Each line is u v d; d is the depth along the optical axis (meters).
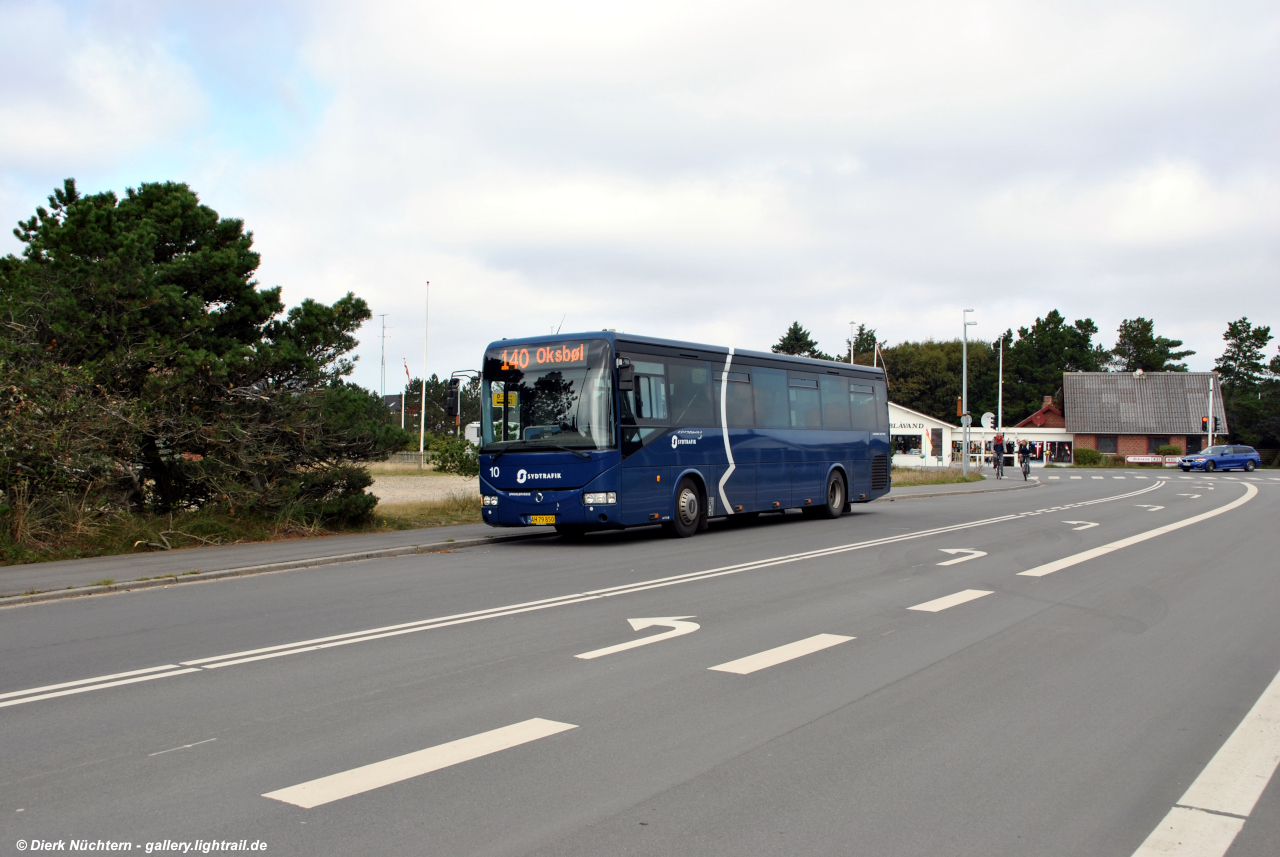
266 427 16.91
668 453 17.05
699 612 9.39
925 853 3.92
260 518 16.94
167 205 18.56
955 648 7.73
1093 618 9.05
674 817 4.26
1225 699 6.25
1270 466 72.06
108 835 4.06
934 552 14.61
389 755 5.09
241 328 18.47
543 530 18.91
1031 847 3.98
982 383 110.06
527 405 16.41
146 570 12.50
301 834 4.07
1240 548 15.07
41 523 14.03
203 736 5.44
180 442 16.22
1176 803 4.47
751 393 19.36
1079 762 5.02
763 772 4.84
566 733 5.47
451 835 4.05
